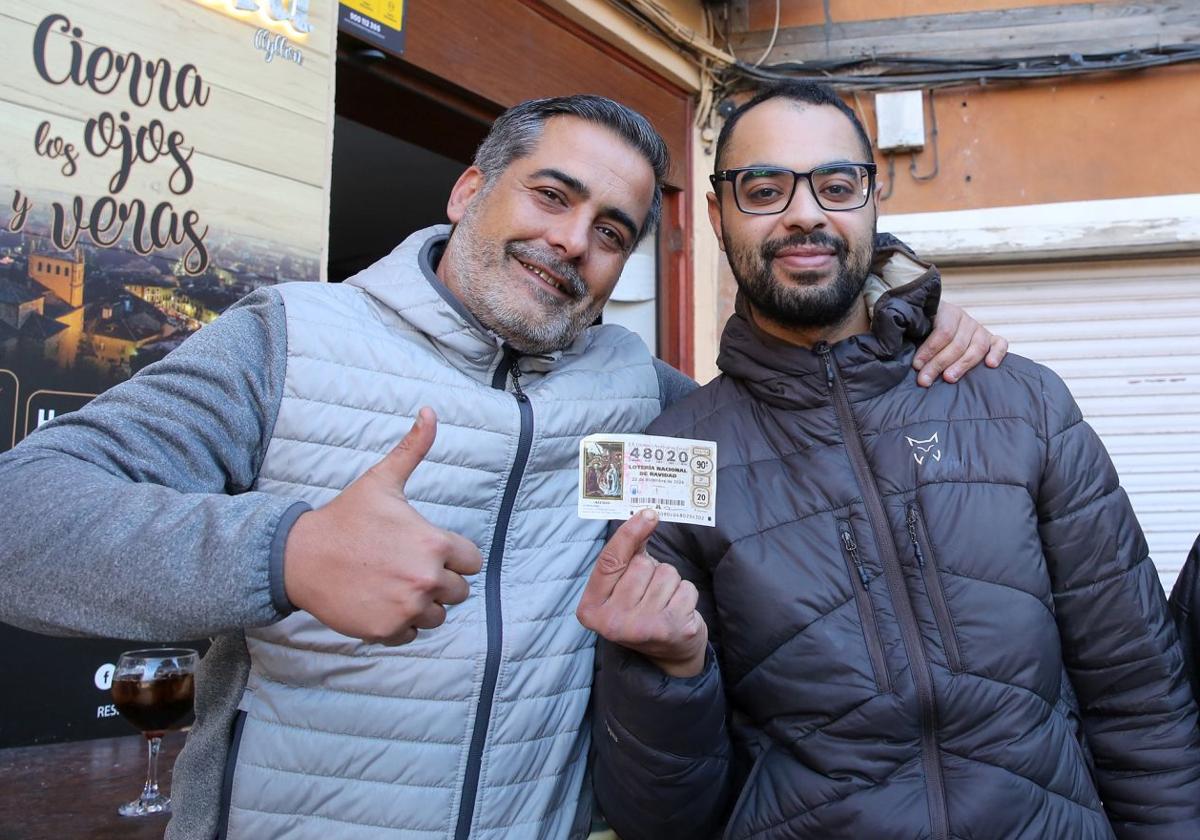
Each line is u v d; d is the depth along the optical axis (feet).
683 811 4.10
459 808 3.95
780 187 4.57
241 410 3.78
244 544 2.89
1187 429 13.06
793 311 4.52
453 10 9.33
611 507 4.00
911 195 13.11
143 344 6.27
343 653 3.87
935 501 4.21
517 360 4.62
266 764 3.81
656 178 4.84
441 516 4.07
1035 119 12.94
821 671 4.02
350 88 9.11
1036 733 3.92
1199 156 12.60
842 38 13.15
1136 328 13.20
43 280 5.78
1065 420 4.46
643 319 12.60
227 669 4.03
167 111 6.38
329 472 3.91
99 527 2.99
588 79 11.19
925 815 3.79
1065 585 4.34
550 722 4.25
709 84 12.93
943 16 13.02
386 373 4.10
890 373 4.51
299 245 7.20
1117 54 12.63
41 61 5.74
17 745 5.69
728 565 4.29
